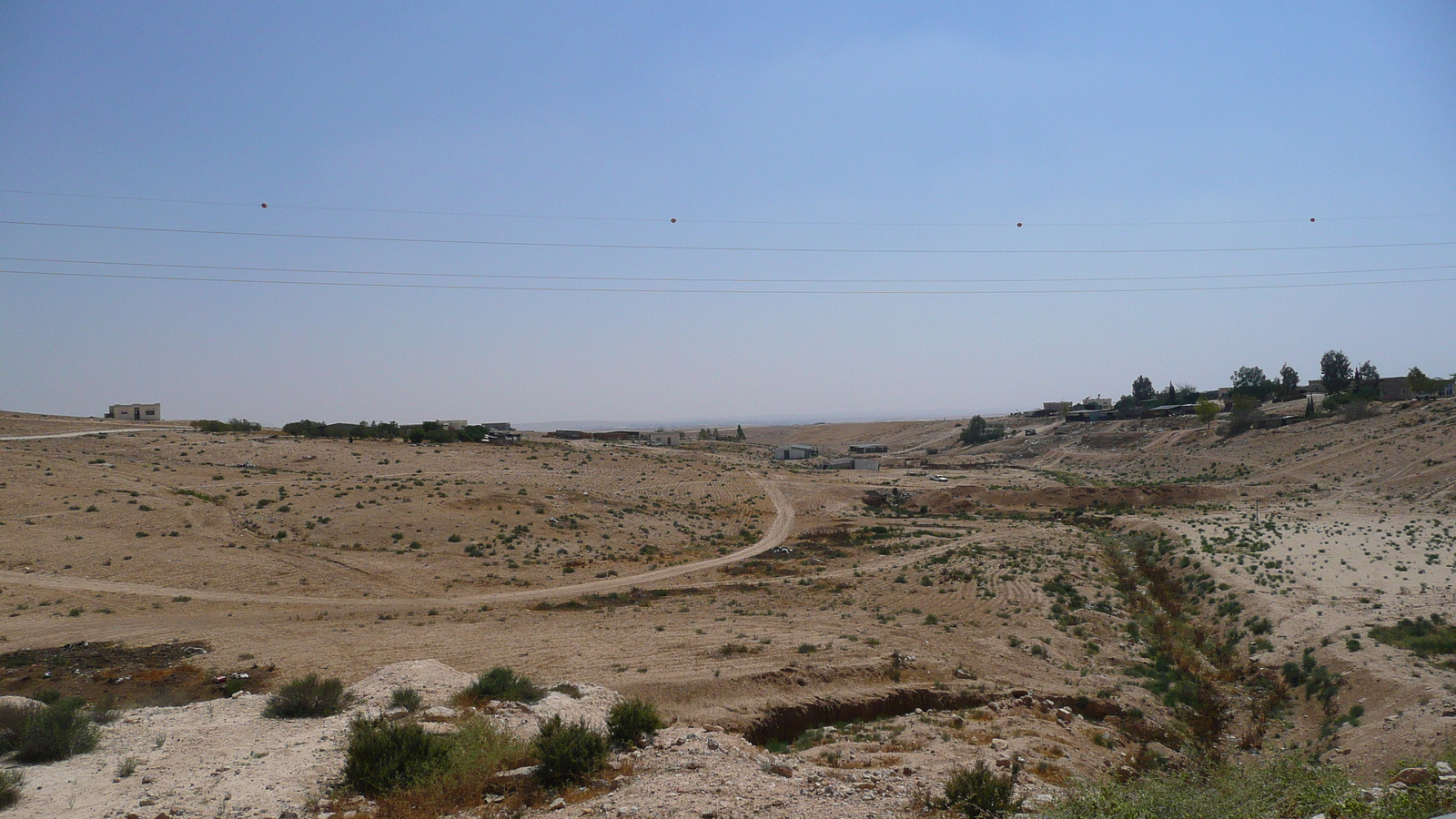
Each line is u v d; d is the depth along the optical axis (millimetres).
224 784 16625
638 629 48844
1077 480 141125
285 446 117688
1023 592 58375
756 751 20953
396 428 145500
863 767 22375
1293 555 65000
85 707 24812
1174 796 16281
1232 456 150000
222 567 65250
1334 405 161125
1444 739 24016
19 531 66375
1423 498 97312
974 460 191375
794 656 39875
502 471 115375
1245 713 34312
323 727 21328
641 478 124250
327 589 63156
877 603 59500
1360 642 38375
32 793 16078
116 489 82312
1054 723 30188
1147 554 76625
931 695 33750
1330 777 16984
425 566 71125
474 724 20312
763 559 82500
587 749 17922
